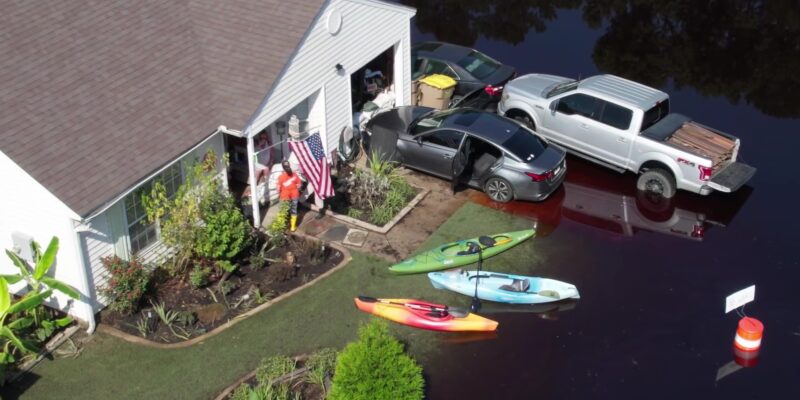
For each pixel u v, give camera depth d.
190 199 15.55
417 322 14.57
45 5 16.34
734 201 18.69
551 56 25.62
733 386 13.57
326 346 14.19
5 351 13.56
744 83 23.94
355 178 18.45
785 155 20.42
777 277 16.16
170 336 14.45
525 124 20.45
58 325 14.44
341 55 18.56
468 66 21.95
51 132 14.34
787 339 14.58
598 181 19.61
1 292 13.31
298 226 17.41
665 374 13.84
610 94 18.84
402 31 20.61
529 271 16.33
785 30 26.61
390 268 16.05
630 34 26.70
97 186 14.03
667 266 16.50
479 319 14.66
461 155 18.17
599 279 16.11
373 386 11.88
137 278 14.77
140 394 13.26
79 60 15.85
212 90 16.77
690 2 28.44
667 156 18.14
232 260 16.19
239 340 14.36
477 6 29.00
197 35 17.73
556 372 13.86
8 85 14.63
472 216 17.95
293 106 17.52
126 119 15.39
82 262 14.13
